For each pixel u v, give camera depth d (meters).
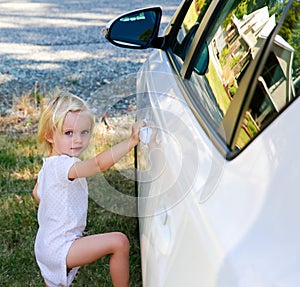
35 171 4.88
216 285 1.29
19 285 3.49
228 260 1.28
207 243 1.41
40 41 9.68
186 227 1.62
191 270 1.48
